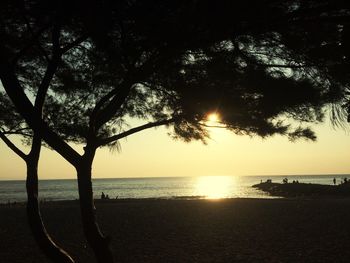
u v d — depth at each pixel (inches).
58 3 180.2
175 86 240.8
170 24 186.5
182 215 804.0
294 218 750.5
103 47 210.1
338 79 199.9
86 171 244.1
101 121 247.0
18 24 224.1
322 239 545.3
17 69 284.2
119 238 571.8
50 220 750.5
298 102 212.2
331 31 199.0
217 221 721.6
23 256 461.1
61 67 280.8
